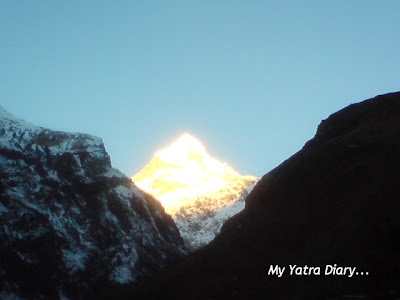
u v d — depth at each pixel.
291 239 136.12
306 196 148.88
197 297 138.38
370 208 124.00
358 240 117.62
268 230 146.25
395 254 110.75
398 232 114.00
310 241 130.38
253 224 155.62
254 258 138.62
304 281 119.00
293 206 149.00
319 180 151.00
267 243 141.38
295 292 117.62
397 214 118.69
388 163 137.75
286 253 132.62
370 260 111.88
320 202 141.75
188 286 150.00
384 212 120.56
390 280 106.94
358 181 139.12
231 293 130.62
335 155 154.88
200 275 151.25
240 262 141.38
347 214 128.75
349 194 137.12
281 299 118.38
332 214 133.88
